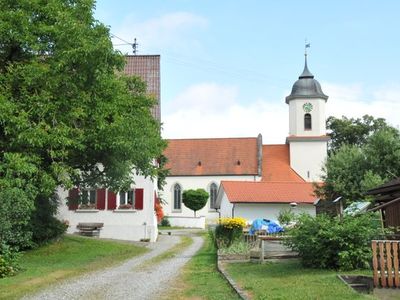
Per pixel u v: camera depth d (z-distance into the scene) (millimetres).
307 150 69125
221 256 19344
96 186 24828
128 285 14391
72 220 35625
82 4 20781
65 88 19375
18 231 18594
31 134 17953
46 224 25109
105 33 20953
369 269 14703
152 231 35688
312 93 69625
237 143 71938
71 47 19141
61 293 12984
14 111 18500
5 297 12297
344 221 15422
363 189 36188
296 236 15781
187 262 20891
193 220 59406
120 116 20594
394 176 36594
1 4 19281
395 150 38562
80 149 19953
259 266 17156
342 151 41500
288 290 11742
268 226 25812
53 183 19172
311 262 15578
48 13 19750
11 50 20016
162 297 12289
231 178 68688
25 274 16641
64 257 22531
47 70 18938
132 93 24281
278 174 68312
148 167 23922
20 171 17906
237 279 14258
